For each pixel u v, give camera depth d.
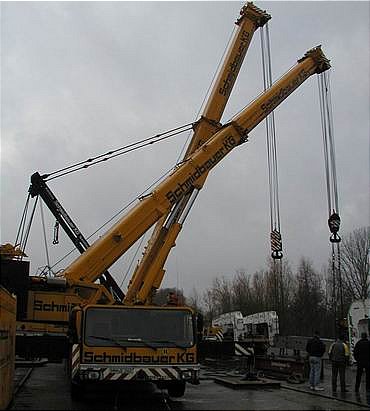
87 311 14.02
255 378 19.33
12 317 13.76
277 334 35.91
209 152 22.44
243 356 19.67
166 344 14.00
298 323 61.75
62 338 18.66
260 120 23.98
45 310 18.95
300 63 25.88
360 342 16.39
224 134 22.95
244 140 23.47
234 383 17.94
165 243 21.42
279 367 21.62
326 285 63.66
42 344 18.48
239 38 24.69
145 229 20.73
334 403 14.09
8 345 12.95
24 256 18.77
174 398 14.91
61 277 19.39
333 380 16.67
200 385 18.92
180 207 21.91
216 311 79.62
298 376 19.62
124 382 13.98
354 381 20.25
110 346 13.73
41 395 15.52
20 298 18.09
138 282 21.12
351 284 61.44
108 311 14.11
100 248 20.05
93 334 13.81
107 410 12.51
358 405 13.69
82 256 20.02
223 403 13.85
